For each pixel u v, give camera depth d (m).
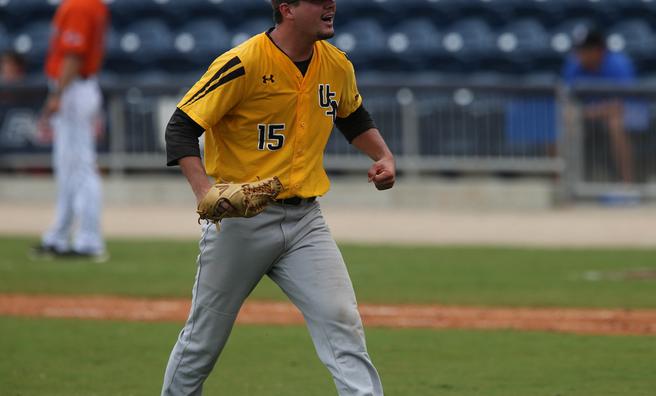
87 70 31.44
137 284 29.48
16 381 19.30
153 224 41.75
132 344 22.53
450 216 43.62
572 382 18.94
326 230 14.52
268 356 21.36
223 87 13.66
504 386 18.70
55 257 33.84
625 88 44.12
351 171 46.16
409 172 45.78
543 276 30.55
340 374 13.93
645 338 22.67
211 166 14.48
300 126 14.12
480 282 29.69
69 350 21.95
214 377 19.61
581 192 45.06
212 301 14.32
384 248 36.16
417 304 26.72
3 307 26.59
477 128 45.22
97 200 33.22
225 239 14.09
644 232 39.09
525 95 44.84
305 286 14.17
